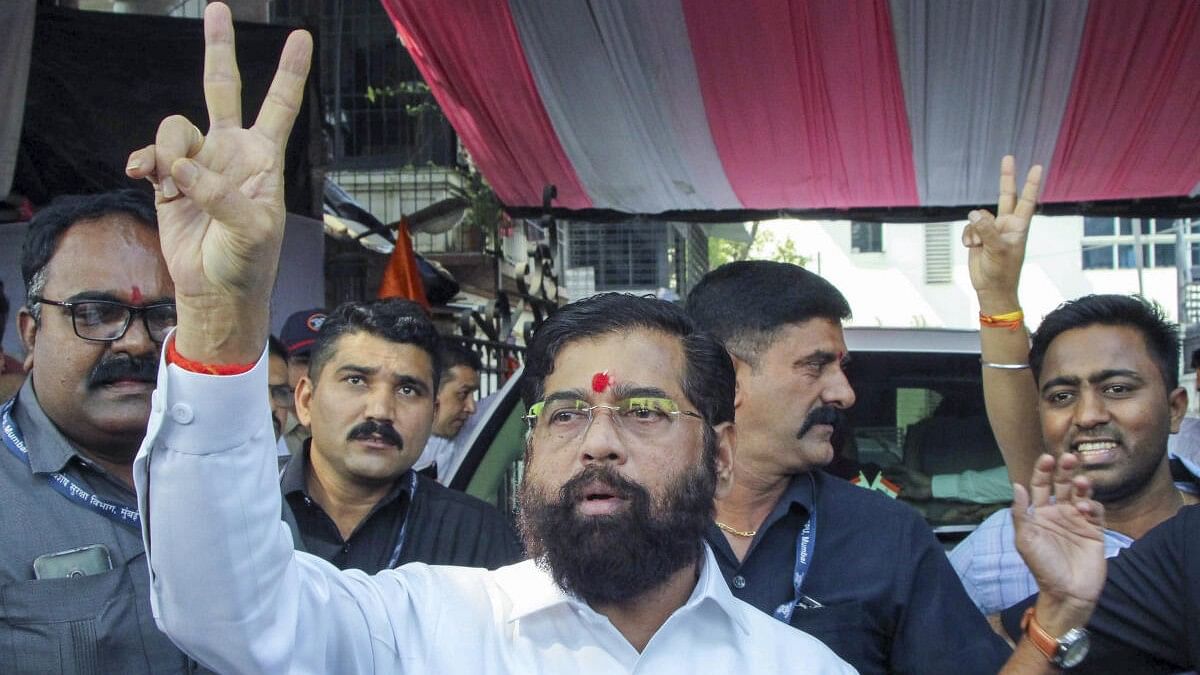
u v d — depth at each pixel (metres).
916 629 2.60
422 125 10.77
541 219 8.06
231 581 1.62
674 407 1.96
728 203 7.95
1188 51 6.00
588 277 14.83
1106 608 2.57
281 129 1.64
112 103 5.91
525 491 2.00
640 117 6.91
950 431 4.29
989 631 2.67
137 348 2.23
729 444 2.15
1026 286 26.69
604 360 1.97
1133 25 5.91
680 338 2.04
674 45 6.34
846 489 2.78
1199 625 2.43
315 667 1.77
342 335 3.16
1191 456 4.52
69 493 2.22
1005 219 2.96
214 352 1.61
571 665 1.92
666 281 15.01
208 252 1.58
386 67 10.91
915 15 5.99
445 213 9.21
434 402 3.26
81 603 2.11
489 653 1.93
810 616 2.55
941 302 28.05
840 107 6.67
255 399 1.64
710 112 6.79
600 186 7.73
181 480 1.60
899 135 6.89
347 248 8.36
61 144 5.85
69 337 2.21
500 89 6.88
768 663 2.03
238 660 1.66
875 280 28.20
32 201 5.83
